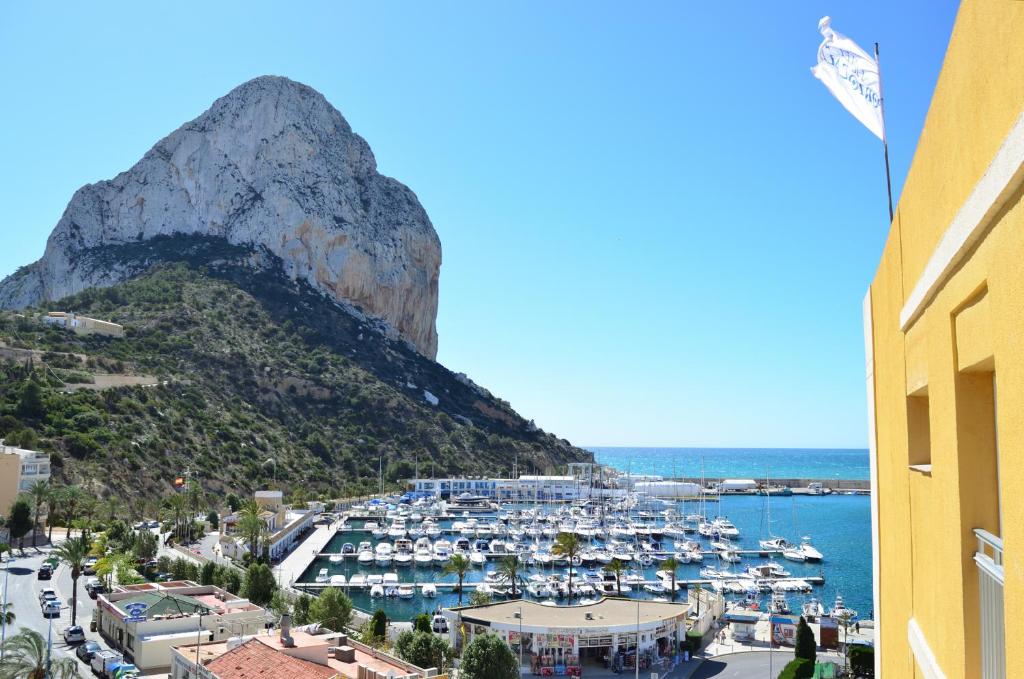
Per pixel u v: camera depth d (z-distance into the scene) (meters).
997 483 7.79
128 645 53.69
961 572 7.89
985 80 6.24
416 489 183.25
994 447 7.82
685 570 111.25
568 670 60.66
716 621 78.06
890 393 14.00
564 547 94.81
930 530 10.03
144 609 55.72
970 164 6.76
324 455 184.75
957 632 8.14
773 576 104.62
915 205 10.09
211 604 60.16
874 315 16.31
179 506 111.06
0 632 56.84
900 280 12.03
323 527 139.62
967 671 7.81
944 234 7.70
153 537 92.19
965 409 7.94
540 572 105.25
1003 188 5.55
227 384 186.12
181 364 182.38
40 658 45.25
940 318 8.56
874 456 17.00
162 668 50.97
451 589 95.50
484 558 112.81
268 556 103.62
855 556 126.31
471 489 187.12
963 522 7.91
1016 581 5.61
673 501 175.38
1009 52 5.58
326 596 63.66
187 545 109.50
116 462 125.00
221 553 104.25
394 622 76.75
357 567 109.50
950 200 7.65
